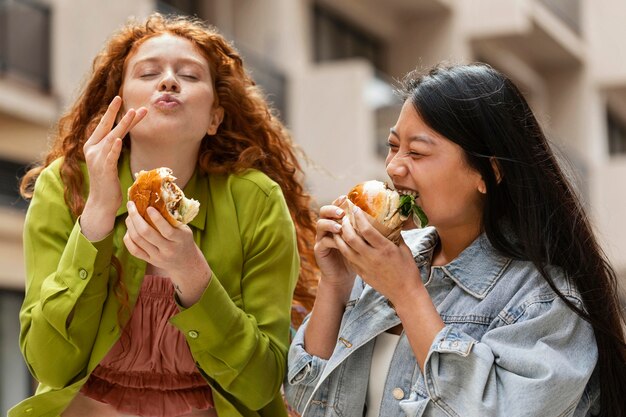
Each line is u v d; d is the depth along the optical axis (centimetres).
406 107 354
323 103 1831
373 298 369
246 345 370
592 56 2766
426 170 349
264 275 395
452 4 2198
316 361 371
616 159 2697
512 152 349
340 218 351
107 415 382
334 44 2009
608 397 354
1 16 1375
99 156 361
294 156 450
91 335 372
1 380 1345
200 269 354
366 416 365
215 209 400
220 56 413
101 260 366
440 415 334
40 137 1441
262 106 434
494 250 359
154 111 384
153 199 337
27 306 382
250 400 379
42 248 388
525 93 374
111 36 421
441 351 333
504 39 2434
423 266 373
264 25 1797
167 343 382
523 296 348
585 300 350
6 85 1365
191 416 388
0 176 1404
